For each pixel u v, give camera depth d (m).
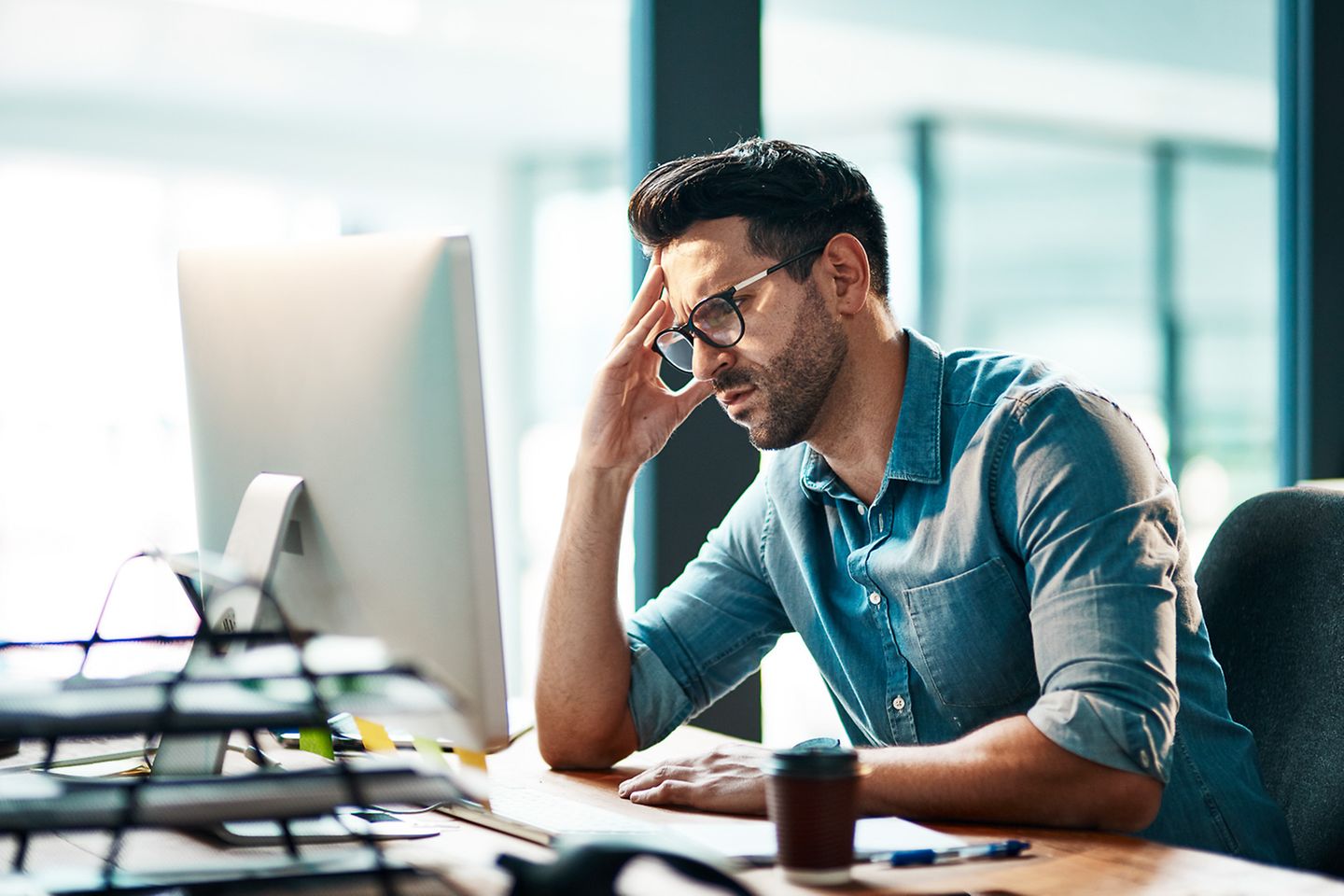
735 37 2.11
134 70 6.14
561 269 7.82
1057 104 6.28
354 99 6.79
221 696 0.91
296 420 1.20
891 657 1.43
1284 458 2.91
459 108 7.02
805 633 1.54
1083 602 1.18
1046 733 1.12
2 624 2.42
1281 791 1.39
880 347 1.42
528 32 5.83
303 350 1.19
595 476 1.47
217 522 1.33
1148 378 6.43
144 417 6.54
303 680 0.94
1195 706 1.33
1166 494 1.27
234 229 7.15
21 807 0.89
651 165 2.05
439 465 1.10
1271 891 0.91
